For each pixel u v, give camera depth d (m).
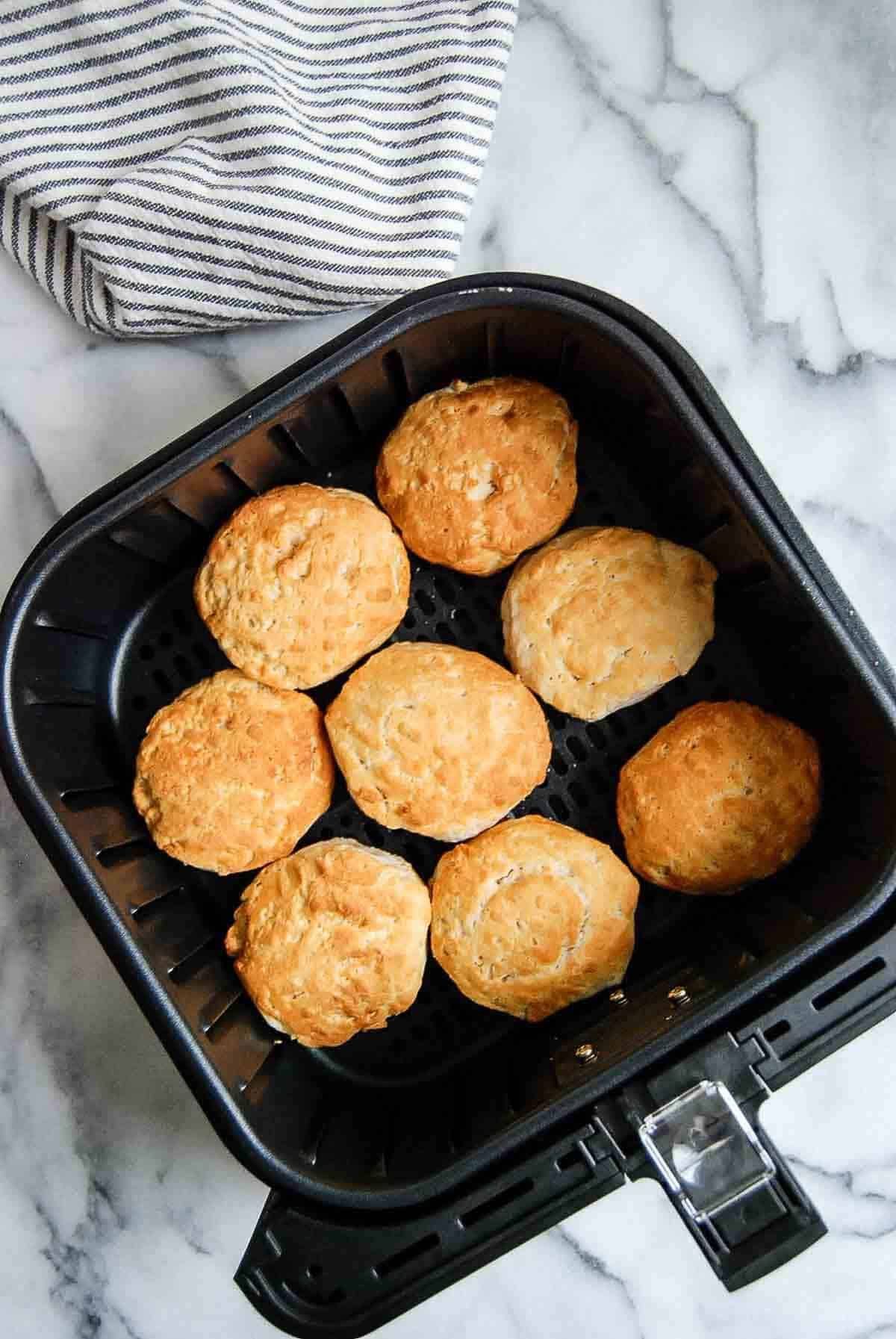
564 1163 0.48
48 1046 0.61
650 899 0.57
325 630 0.55
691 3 0.61
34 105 0.56
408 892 0.55
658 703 0.58
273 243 0.57
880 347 0.61
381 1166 0.52
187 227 0.57
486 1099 0.54
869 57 0.61
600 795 0.58
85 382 0.61
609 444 0.58
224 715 0.56
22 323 0.61
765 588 0.53
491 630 0.58
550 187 0.61
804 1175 0.61
